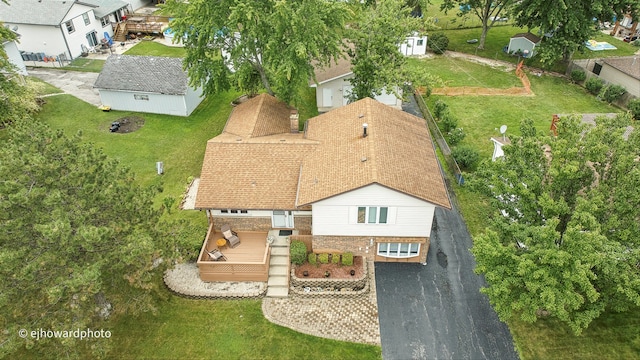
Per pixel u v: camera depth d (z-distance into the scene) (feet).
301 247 81.92
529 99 140.87
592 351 68.39
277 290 79.30
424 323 73.82
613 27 195.31
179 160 112.37
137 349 70.03
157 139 120.37
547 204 65.41
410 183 76.07
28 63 159.22
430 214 77.20
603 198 64.85
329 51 111.04
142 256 61.11
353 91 117.08
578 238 56.80
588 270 55.88
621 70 139.03
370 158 77.87
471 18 204.44
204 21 99.81
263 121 104.12
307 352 69.72
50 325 60.54
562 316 57.16
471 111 134.72
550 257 58.18
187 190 102.12
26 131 64.08
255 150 90.12
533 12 149.07
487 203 98.84
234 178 87.04
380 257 84.79
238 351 69.87
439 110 129.18
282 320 74.49
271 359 68.74
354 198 75.31
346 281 79.05
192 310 76.07
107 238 59.06
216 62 109.60
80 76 152.25
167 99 128.26
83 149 67.97
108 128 124.57
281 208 83.46
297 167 87.76
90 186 60.75
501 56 169.58
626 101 134.51
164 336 71.92
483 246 62.08
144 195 69.51
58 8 157.17
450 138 117.80
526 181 71.15
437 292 79.10
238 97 139.74
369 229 80.18
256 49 109.81
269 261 82.53
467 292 79.05
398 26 108.27
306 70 108.68
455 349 69.82
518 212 74.33
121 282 66.13
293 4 98.43
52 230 51.67
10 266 53.16
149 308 67.36
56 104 134.51
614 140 68.39
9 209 56.13
